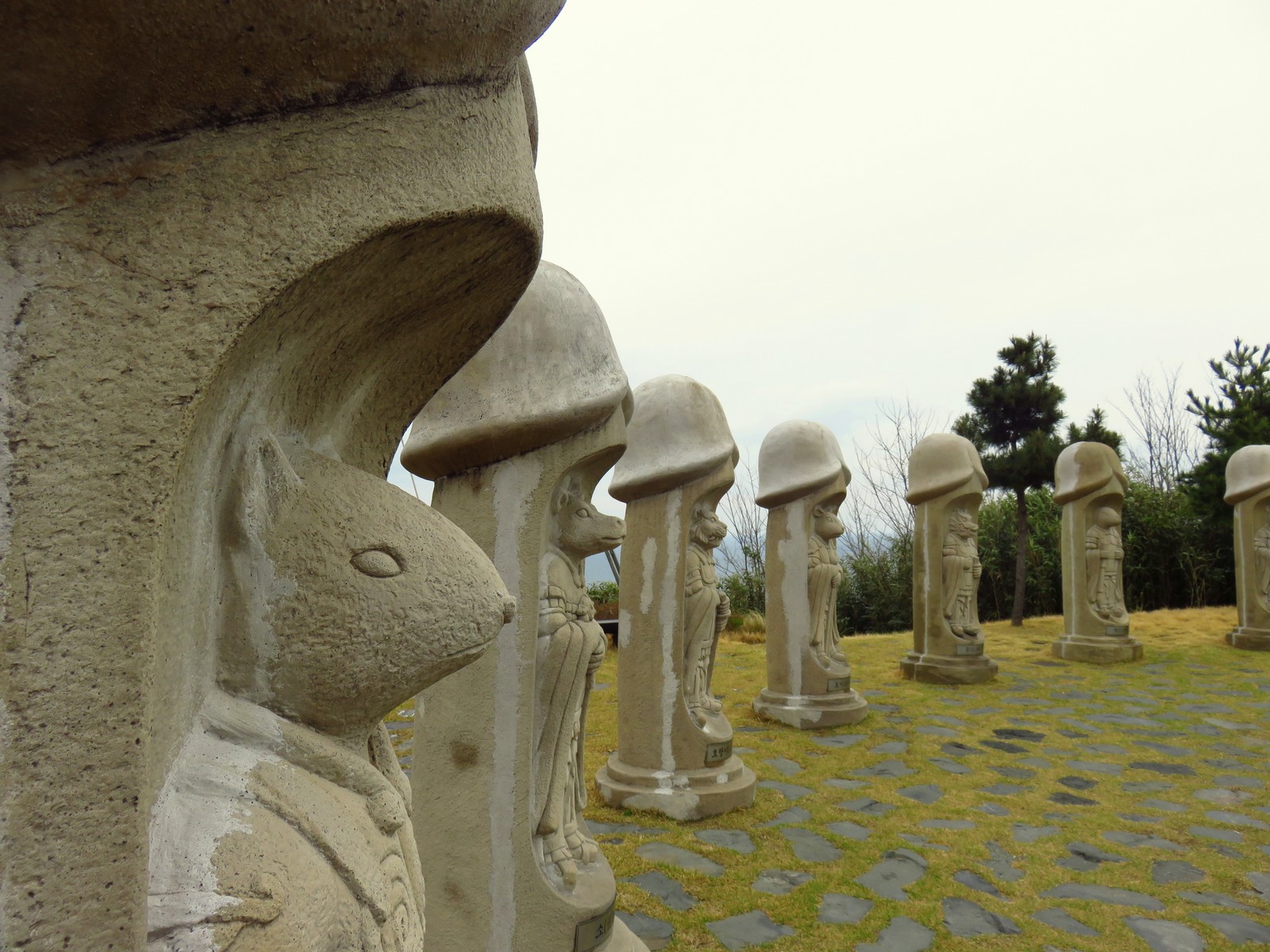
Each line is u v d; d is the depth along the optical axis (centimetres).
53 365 68
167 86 69
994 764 514
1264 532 965
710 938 290
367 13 73
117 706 68
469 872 236
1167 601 1337
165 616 78
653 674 423
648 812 410
